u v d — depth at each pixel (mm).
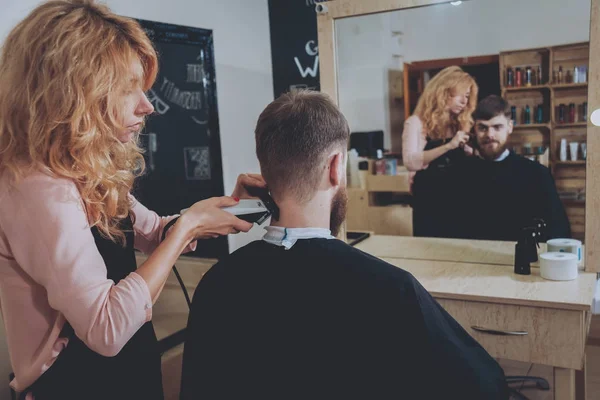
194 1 2205
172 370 1896
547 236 1669
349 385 734
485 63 1677
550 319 1397
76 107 807
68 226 823
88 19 835
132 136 997
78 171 853
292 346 755
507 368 2180
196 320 853
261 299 786
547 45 1575
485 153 1723
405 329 728
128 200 1095
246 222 999
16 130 832
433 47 1740
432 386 736
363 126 1902
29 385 951
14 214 830
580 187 1595
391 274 750
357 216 1970
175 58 2104
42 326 911
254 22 2543
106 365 988
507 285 1526
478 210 1753
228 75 2414
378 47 1813
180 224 931
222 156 2412
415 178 1852
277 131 816
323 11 1854
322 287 756
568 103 1575
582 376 1624
